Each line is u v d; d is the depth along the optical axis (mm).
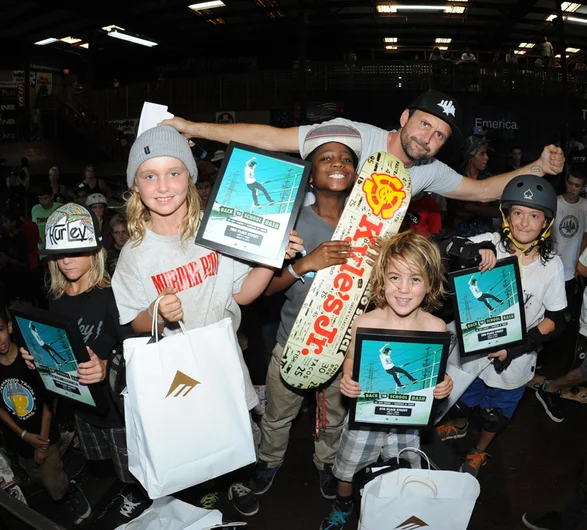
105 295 2551
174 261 2250
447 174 3080
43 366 2398
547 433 3895
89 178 8180
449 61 14094
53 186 9695
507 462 3525
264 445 3012
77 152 15961
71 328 2166
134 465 2021
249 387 2412
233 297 2410
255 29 17328
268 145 2771
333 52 18875
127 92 15742
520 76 14242
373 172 2607
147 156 2133
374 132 2914
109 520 3020
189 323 2277
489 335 2600
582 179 4910
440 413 2764
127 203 2295
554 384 4023
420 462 2629
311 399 3549
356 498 2404
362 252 2570
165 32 17438
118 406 2410
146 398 1897
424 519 2115
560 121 13547
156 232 2289
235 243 2236
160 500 2344
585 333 3787
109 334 2521
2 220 6184
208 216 2229
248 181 2258
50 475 2920
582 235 5117
